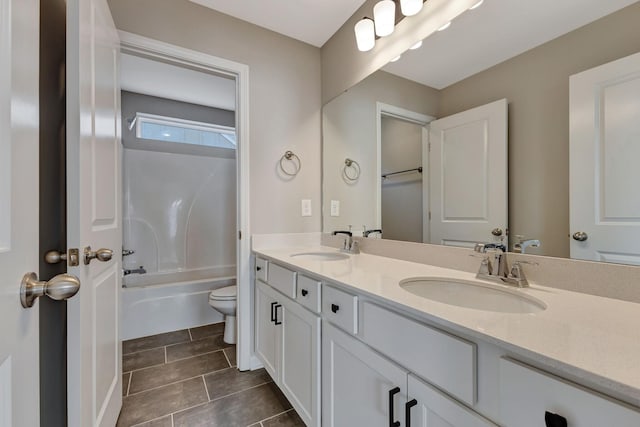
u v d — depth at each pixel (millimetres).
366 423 900
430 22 1330
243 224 1826
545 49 964
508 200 1062
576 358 468
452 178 1270
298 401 1301
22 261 532
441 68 1300
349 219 1850
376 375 860
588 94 861
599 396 432
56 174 999
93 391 971
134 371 1810
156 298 2408
